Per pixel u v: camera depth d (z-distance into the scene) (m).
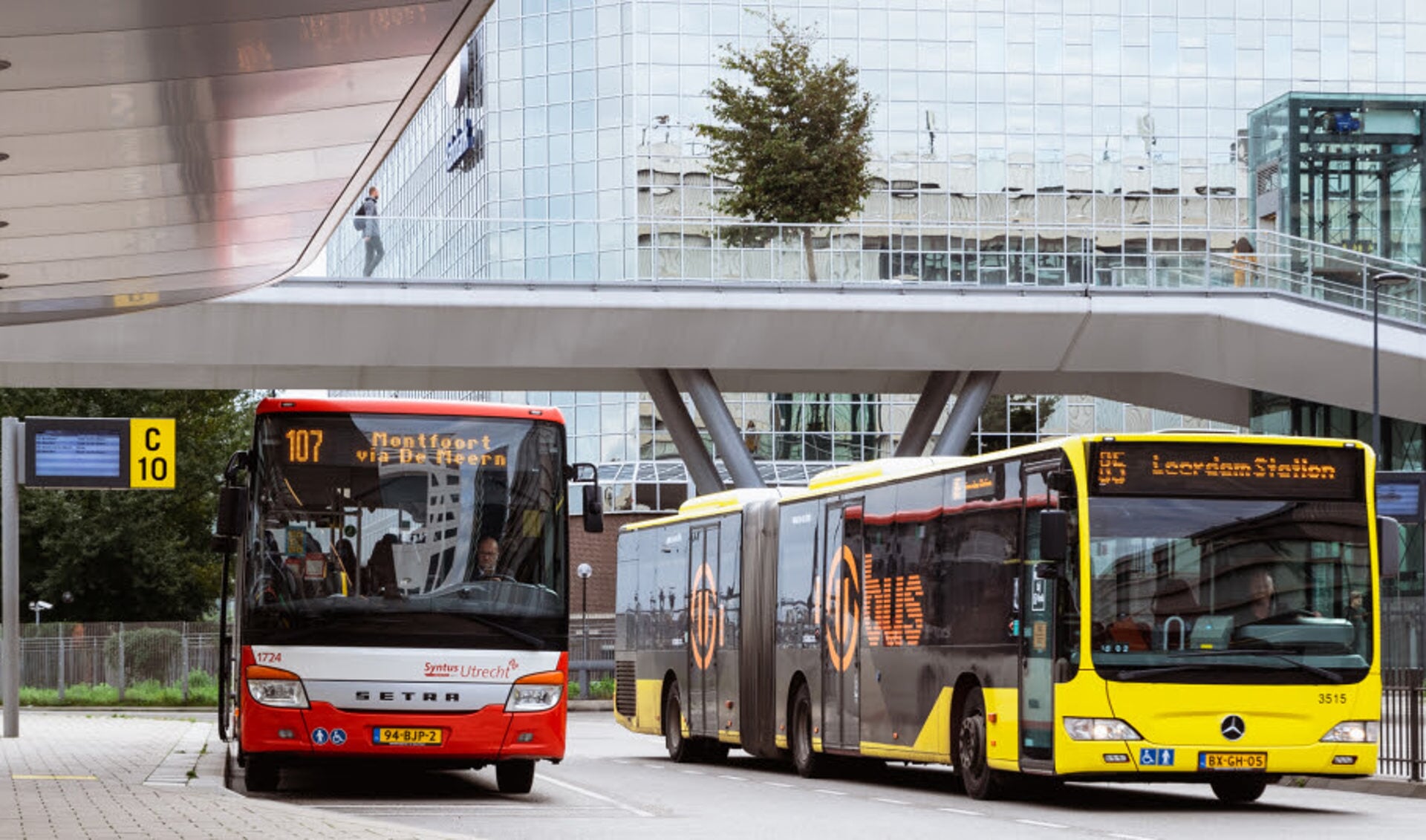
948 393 49.81
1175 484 19.69
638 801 21.23
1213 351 47.91
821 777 26.33
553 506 20.58
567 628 20.44
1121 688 19.28
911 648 22.83
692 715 30.44
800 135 60.12
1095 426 88.38
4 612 33.50
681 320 46.94
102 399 77.12
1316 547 19.86
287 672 19.73
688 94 87.44
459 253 46.50
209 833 14.96
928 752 22.34
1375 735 19.75
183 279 28.97
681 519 31.50
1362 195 64.69
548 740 20.23
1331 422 54.22
